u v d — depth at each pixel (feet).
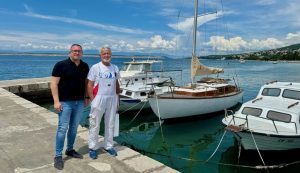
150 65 59.11
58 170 15.90
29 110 31.68
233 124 30.71
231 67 271.69
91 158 17.67
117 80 18.22
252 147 30.09
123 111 48.21
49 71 149.69
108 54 17.08
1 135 22.17
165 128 44.75
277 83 41.42
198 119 48.73
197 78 108.17
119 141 38.34
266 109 32.22
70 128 17.13
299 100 35.68
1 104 35.14
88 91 17.24
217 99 48.96
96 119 17.47
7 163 16.74
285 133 28.45
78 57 15.71
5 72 139.64
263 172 27.96
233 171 28.17
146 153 33.71
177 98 43.70
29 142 20.62
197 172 27.76
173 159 31.48
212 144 36.96
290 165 29.27
